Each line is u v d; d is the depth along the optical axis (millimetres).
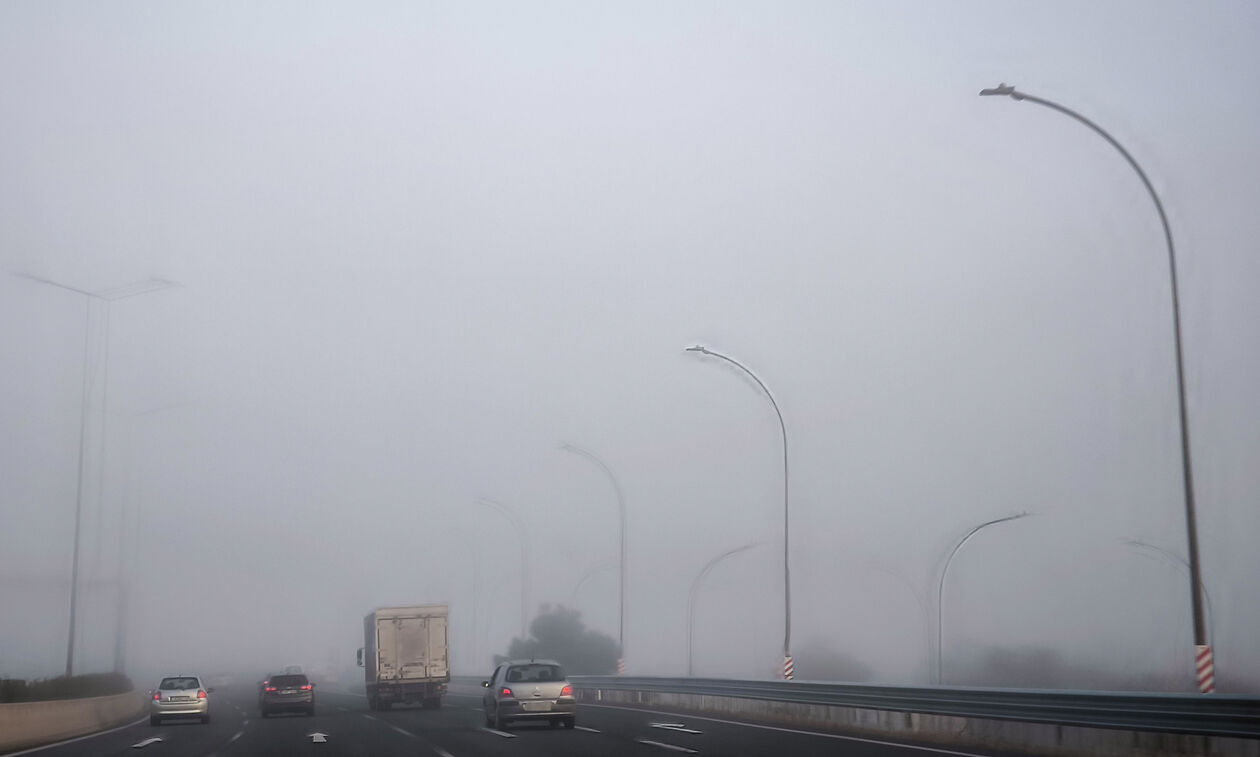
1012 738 21297
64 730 31984
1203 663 21234
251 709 54219
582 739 25906
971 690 22875
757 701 34031
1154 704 17734
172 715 38562
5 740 26172
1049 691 20359
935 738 23734
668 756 20812
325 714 43375
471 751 23156
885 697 26391
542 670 30531
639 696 44969
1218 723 16438
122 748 26891
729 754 20844
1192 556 21781
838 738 25250
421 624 45969
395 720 37281
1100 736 18781
